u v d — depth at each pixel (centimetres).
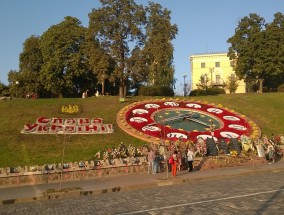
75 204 1856
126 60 4769
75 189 2273
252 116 4731
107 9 4697
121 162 2950
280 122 4622
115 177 2822
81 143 3431
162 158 3125
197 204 1661
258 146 3575
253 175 2784
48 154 3156
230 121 4291
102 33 4744
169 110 4469
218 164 3256
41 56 7994
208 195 1902
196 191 2077
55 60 6875
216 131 3947
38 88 7956
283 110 4997
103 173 2864
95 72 4897
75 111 4212
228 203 1650
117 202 1842
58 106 4347
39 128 3622
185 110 4512
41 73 7206
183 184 2486
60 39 6912
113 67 5156
